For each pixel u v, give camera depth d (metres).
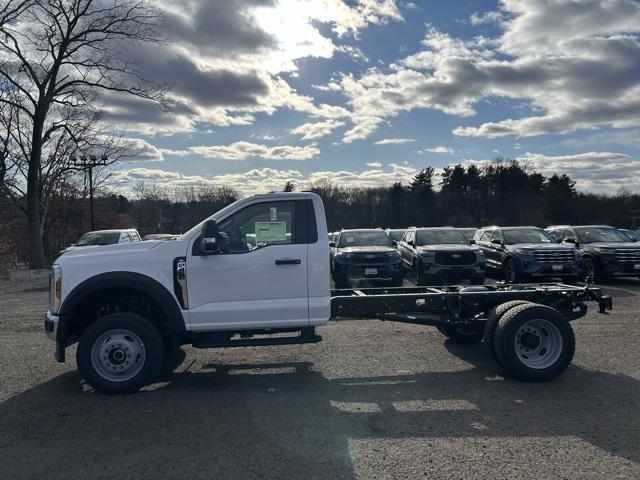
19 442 4.27
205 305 5.75
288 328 6.02
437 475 3.59
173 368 6.65
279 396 5.43
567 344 5.82
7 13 23.42
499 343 5.88
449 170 93.19
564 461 3.79
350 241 14.43
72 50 25.22
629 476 3.55
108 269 5.69
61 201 37.16
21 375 6.34
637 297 11.95
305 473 3.65
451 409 4.96
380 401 5.23
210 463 3.83
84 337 5.52
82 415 4.90
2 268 26.28
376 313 6.66
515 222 81.62
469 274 13.30
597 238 15.52
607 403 5.06
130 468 3.76
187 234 5.89
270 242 5.93
